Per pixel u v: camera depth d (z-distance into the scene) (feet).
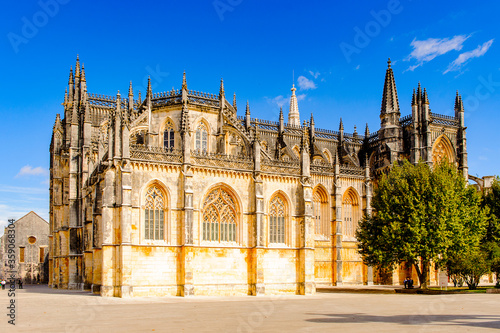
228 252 247.09
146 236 229.86
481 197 321.32
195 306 173.88
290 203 268.41
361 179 359.25
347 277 343.87
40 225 485.97
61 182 351.46
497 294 242.17
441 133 369.30
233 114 299.17
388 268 312.09
